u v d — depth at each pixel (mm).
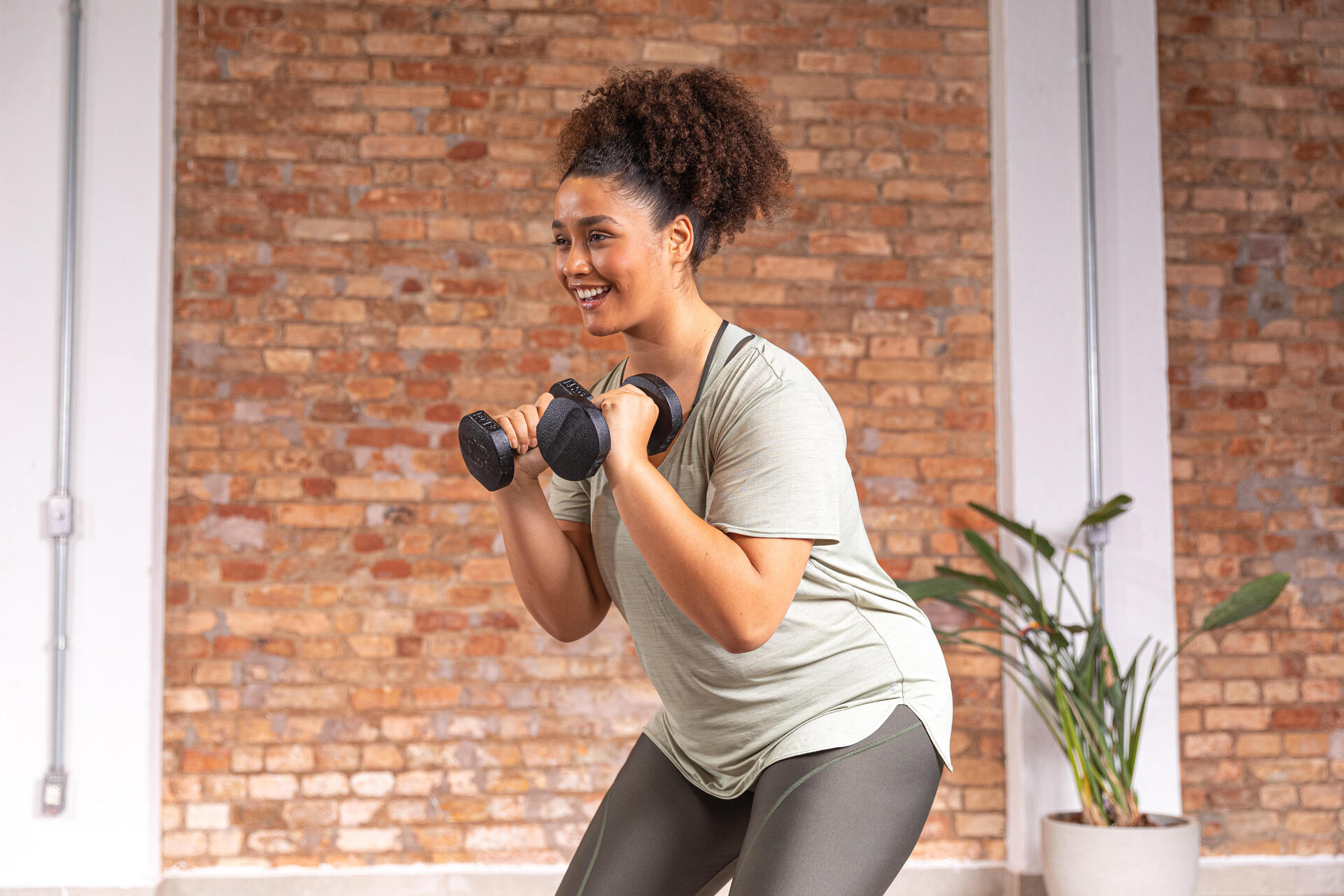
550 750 3084
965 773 3160
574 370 3172
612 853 1300
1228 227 3361
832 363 3246
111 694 2879
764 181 1234
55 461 2918
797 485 1069
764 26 3291
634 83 1175
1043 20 3248
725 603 1019
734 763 1242
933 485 3238
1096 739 2787
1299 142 3398
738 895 1092
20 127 2957
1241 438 3314
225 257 3100
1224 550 3281
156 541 2955
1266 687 3246
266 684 3027
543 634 3109
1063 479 3131
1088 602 3090
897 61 3318
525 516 1262
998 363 3244
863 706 1167
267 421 3082
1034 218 3197
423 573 3094
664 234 1148
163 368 3014
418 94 3182
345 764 3033
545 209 3193
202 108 3117
